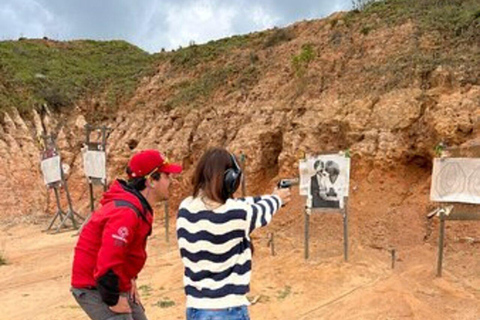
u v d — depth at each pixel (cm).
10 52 2575
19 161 1986
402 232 1006
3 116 2084
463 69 1136
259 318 720
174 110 1847
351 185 1165
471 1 1388
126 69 2597
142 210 403
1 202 1845
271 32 2059
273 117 1469
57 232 1585
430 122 1099
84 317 782
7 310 856
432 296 749
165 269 1012
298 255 981
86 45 2944
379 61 1334
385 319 674
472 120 1045
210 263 354
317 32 1709
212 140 1630
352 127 1215
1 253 1315
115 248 381
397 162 1129
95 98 2345
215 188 360
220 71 1888
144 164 417
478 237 926
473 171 831
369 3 1645
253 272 908
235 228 354
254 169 1452
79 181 1998
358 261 910
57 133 2181
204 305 352
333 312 716
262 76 1678
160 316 747
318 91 1391
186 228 361
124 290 404
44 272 1109
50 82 2414
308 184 954
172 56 2336
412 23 1373
